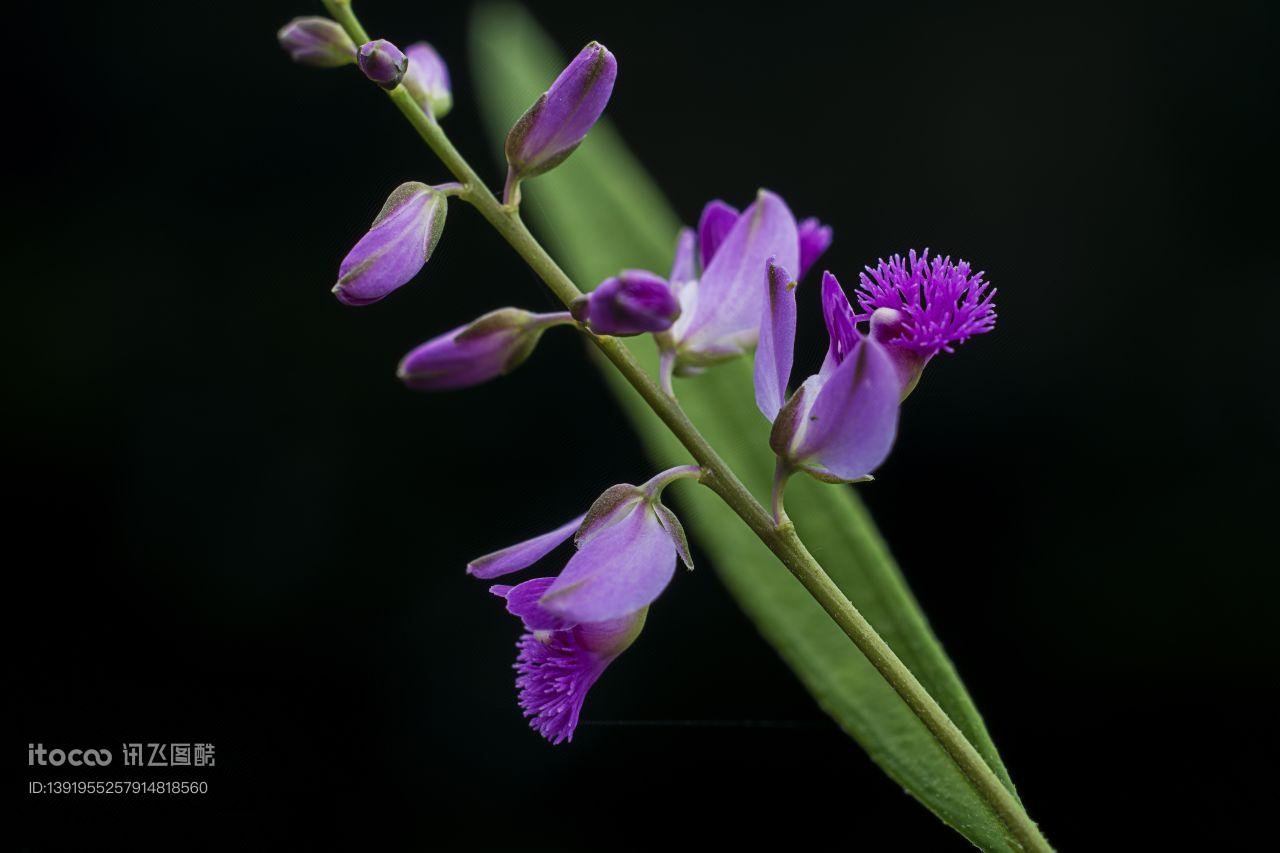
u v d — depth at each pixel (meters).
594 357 0.16
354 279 0.14
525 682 0.14
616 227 0.16
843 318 0.14
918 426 0.22
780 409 0.14
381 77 0.14
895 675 0.14
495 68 0.17
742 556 0.16
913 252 0.14
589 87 0.14
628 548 0.14
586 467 0.22
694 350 0.14
